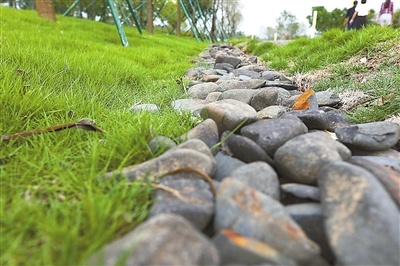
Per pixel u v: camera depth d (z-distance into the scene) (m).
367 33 5.12
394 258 0.86
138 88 3.88
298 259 0.92
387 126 1.73
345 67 4.35
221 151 1.63
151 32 19.02
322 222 1.06
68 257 0.93
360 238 0.91
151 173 1.32
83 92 2.89
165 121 2.10
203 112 1.96
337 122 2.07
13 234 1.04
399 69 3.39
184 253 0.83
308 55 6.36
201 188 1.20
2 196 1.25
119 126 2.03
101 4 26.98
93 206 1.07
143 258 0.82
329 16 44.50
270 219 0.98
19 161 1.56
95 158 1.49
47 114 2.16
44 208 1.19
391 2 9.86
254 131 1.63
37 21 8.91
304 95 2.78
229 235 0.92
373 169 1.24
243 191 1.08
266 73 5.30
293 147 1.37
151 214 1.12
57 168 1.42
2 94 2.01
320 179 1.16
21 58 3.19
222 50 13.63
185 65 6.66
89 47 5.47
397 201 1.07
